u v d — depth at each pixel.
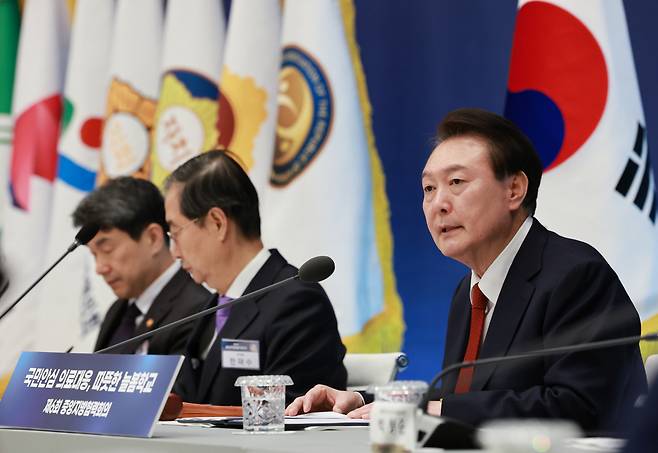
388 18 12.12
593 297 5.60
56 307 12.67
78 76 13.56
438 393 6.32
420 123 11.91
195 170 7.74
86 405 4.76
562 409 5.20
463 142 5.99
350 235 11.09
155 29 13.20
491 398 5.23
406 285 11.71
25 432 4.88
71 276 12.72
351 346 10.92
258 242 7.81
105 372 4.79
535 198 6.07
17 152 14.09
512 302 5.80
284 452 3.57
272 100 11.85
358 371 7.96
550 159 9.17
